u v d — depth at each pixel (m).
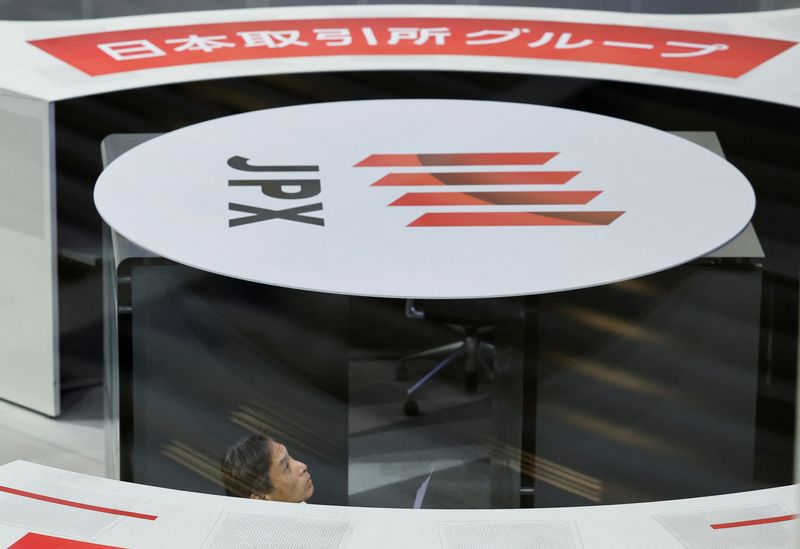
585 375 13.48
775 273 14.27
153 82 18.44
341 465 13.71
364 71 19.67
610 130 17.44
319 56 20.27
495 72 19.52
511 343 13.84
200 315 13.01
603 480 13.74
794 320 14.15
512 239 13.80
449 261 13.27
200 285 12.91
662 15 23.20
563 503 13.79
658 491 13.96
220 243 13.50
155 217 14.13
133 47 20.53
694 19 22.92
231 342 13.16
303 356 13.27
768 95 18.30
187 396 13.22
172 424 13.27
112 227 13.78
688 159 16.41
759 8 25.72
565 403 13.49
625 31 22.16
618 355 13.45
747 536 8.55
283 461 11.73
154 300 12.94
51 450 17.06
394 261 13.25
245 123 17.47
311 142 16.80
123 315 12.91
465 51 20.69
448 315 18.20
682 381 13.55
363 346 21.48
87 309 18.83
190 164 15.87
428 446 18.33
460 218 14.34
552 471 13.80
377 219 14.27
